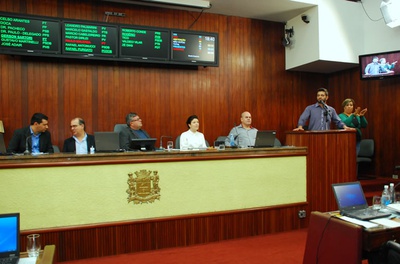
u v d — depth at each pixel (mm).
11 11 5047
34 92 5137
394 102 5762
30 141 4156
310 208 4168
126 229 3336
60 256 3123
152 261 3123
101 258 3207
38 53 4863
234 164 3795
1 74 4984
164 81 5871
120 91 5598
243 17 6469
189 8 5879
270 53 6672
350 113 5480
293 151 4086
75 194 3176
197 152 3609
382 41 5961
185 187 3566
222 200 3732
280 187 4023
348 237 2154
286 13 6305
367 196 4992
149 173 3422
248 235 3836
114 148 3502
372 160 6117
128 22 5645
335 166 4262
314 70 6832
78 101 5363
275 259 3162
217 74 6238
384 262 1944
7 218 1882
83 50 5078
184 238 3547
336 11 6078
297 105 6852
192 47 5707
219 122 6223
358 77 6438
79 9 5395
